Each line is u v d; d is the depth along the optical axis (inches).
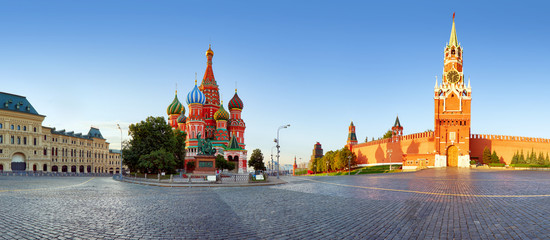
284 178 2472.9
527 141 3885.3
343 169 5226.4
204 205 813.9
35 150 4416.8
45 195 1051.3
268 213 675.4
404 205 759.1
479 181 1510.8
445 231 483.2
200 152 2573.8
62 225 549.0
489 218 570.9
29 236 472.1
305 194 1089.4
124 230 512.4
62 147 5128.0
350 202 841.5
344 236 466.3
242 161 4766.2
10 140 4119.1
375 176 2431.1
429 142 4047.7
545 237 433.7
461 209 677.3
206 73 5236.2
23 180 1994.3
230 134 5113.2
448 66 4094.5
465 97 3959.2
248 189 1382.9
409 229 501.7
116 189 1391.5
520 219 553.3
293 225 546.6
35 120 4439.0
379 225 535.8
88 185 1673.2
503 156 3887.8
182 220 596.4
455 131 3922.2
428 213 638.5
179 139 3720.5
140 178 2319.1
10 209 725.3
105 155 6496.1
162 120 2856.8
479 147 3964.1
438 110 3978.8
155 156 2436.0
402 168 4104.3
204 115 5073.8
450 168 3491.6
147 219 607.8
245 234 483.2
